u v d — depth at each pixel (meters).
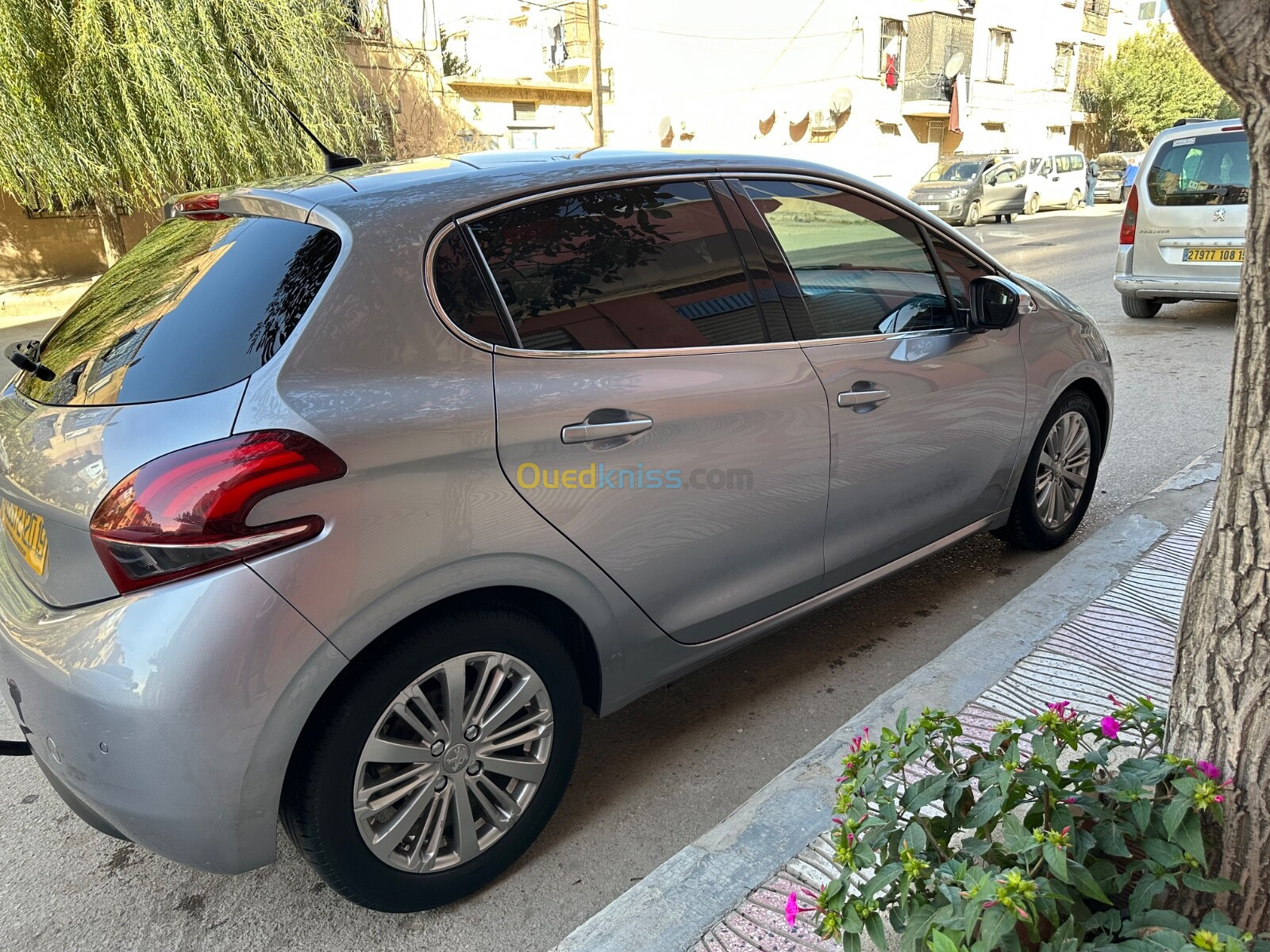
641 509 2.40
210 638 1.77
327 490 1.87
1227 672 1.55
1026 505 3.88
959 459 3.38
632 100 32.22
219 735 1.80
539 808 2.36
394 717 2.08
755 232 2.79
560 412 2.21
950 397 3.26
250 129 13.48
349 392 1.95
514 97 26.28
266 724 1.84
